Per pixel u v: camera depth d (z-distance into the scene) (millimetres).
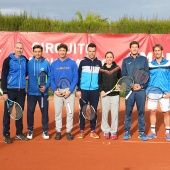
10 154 6043
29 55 13586
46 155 5988
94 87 7055
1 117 9438
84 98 7074
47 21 15414
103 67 6969
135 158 5844
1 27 15250
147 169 5281
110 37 13469
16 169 5250
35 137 7246
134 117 9648
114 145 6672
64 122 8859
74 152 6180
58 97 6926
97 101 7133
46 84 6887
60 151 6238
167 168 5340
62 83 6867
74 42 13508
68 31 15141
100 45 13484
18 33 13555
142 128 7090
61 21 15484
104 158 5832
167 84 7055
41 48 6832
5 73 6566
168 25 14992
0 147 6488
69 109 6930
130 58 7012
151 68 7047
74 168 5305
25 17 15594
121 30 15031
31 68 6816
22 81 6711
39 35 13531
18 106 6719
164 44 13375
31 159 5758
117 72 6961
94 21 15375
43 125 7062
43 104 6930
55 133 7641
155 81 7051
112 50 13469
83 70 7051
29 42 13562
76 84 6910
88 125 8500
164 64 6996
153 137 7242
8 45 13594
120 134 7629
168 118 7145
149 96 7164
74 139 7117
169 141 7000
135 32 14977
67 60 6934
